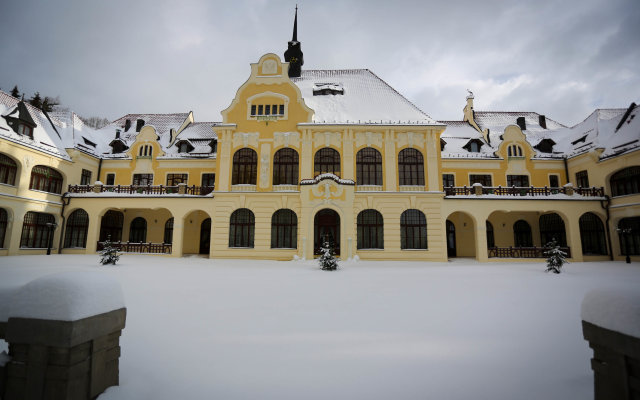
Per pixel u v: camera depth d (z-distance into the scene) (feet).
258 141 84.48
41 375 11.35
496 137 104.94
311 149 83.15
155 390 13.75
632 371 10.40
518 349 19.04
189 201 85.76
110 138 113.29
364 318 25.59
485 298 33.17
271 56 88.07
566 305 30.27
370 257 78.38
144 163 101.76
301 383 14.62
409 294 34.94
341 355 18.01
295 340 20.43
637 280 45.85
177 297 32.14
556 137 107.86
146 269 54.13
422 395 13.65
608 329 10.94
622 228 81.25
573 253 80.12
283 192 81.30
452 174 96.84
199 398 13.20
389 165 82.53
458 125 112.98
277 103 86.17
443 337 21.20
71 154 92.79
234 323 23.89
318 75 101.14
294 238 81.10
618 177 82.12
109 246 60.90
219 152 84.99
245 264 65.67
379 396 13.55
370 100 90.99
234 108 86.69
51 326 11.32
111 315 13.30
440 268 59.98
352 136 83.46
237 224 82.64
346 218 76.38
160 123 118.73
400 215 80.59
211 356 17.63
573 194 83.35
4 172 76.84
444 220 81.10
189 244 99.14
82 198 89.25
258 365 16.53
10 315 11.79
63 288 11.93
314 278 45.62
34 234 84.38
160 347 18.85
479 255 79.97
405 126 82.99
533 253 80.33
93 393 12.34
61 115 100.01
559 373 15.81
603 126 91.35
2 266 54.54
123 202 87.97
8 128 77.56
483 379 15.15
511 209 81.82
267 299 31.94
